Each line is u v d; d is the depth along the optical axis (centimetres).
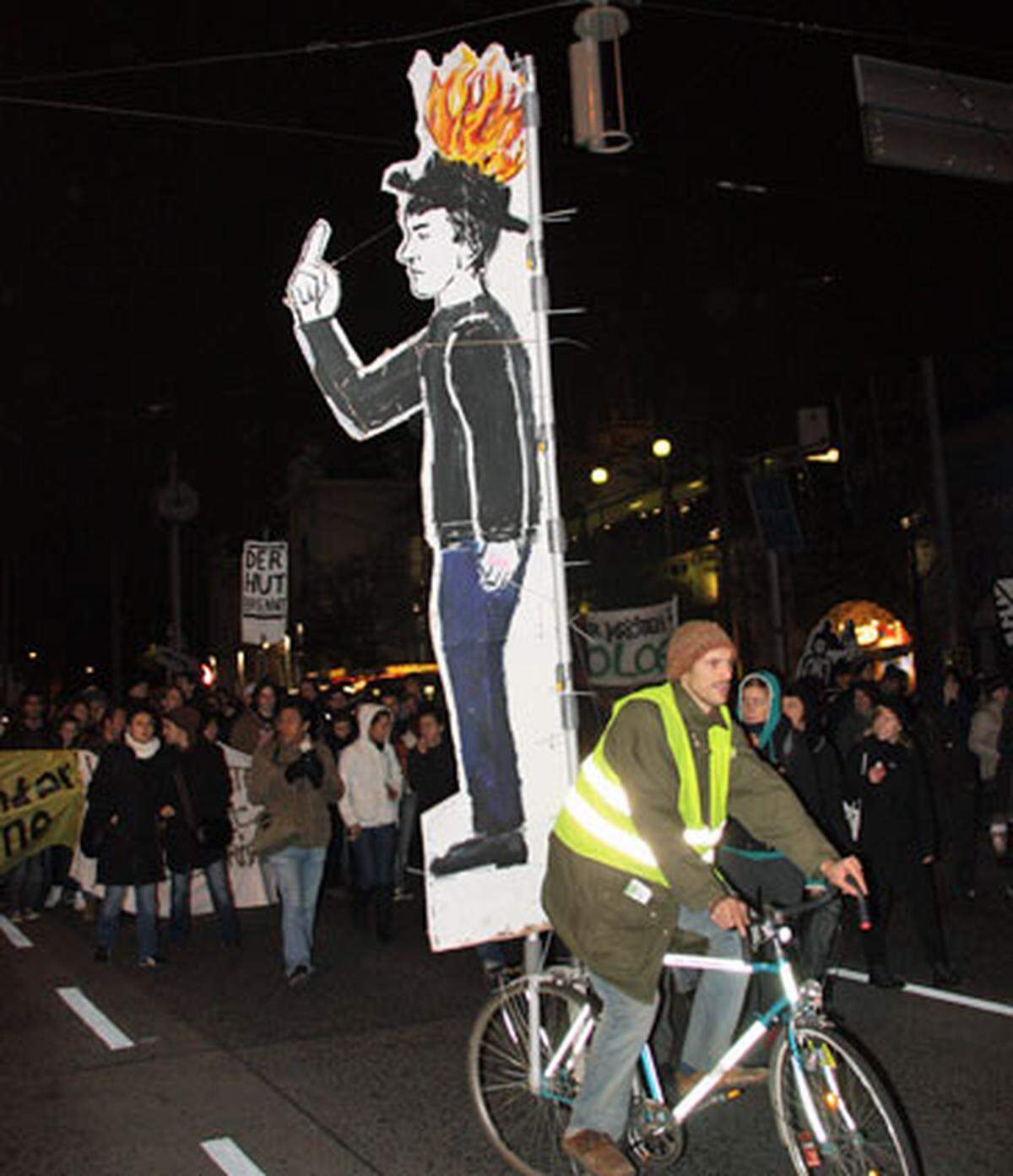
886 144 902
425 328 579
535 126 574
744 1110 577
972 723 1329
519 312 570
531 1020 499
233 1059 684
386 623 4350
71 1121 587
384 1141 550
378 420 581
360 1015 779
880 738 801
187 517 2922
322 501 4841
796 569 2708
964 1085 595
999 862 1139
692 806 435
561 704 563
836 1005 750
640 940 432
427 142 588
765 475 1808
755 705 715
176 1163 529
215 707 1534
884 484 2541
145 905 957
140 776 967
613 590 3438
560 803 561
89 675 5491
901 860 789
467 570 563
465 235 577
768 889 626
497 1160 522
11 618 5653
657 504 3294
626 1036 435
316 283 591
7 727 1401
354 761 1041
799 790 743
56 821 1186
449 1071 650
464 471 567
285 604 1772
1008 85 949
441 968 916
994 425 2328
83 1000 835
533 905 557
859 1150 401
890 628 2475
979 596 2325
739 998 441
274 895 1245
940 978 788
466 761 553
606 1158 430
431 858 543
